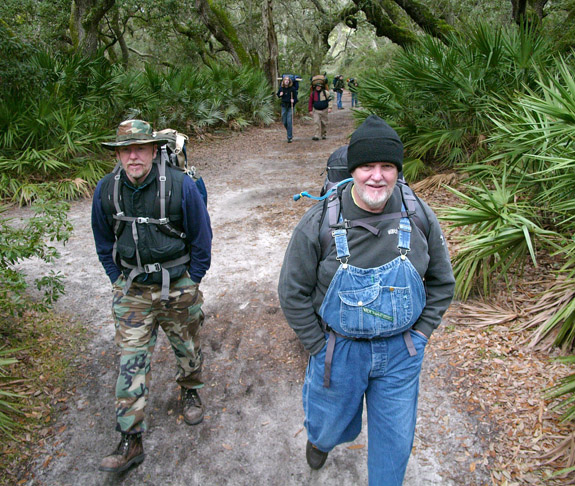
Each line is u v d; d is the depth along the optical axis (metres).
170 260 2.44
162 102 12.25
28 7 17.33
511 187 4.62
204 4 17.91
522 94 5.29
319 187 7.72
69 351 3.51
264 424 2.88
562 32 10.69
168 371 3.35
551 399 2.78
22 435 2.75
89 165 7.70
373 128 1.69
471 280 3.91
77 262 5.02
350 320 1.81
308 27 26.58
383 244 1.77
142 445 2.59
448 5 14.25
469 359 3.23
